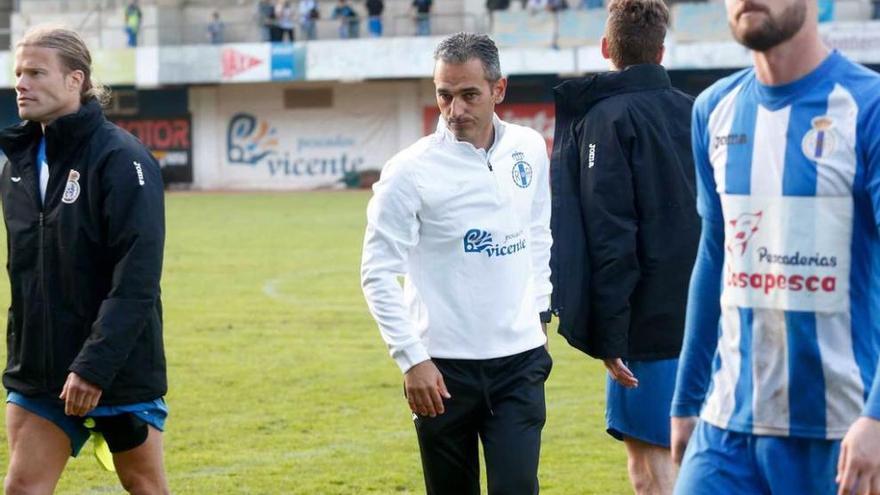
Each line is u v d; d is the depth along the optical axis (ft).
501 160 31.14
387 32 254.27
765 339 22.36
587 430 52.16
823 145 21.59
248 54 249.96
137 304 29.25
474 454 31.58
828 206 21.66
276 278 103.91
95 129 29.86
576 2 245.45
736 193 22.56
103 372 28.96
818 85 21.76
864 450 20.15
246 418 54.19
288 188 263.90
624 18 33.35
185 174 268.41
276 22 253.65
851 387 21.83
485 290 30.60
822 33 211.61
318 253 122.83
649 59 33.40
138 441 30.68
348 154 261.44
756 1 21.30
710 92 23.43
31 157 30.32
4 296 95.09
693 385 23.86
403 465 46.37
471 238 30.53
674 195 32.89
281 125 263.90
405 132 258.78
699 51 220.84
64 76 29.58
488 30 237.86
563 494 42.60
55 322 29.91
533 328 31.19
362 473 45.24
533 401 30.71
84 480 44.60
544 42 234.38
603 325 32.76
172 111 268.00
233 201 211.82
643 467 34.50
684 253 33.01
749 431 22.53
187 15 267.59
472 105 30.37
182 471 45.47
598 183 32.65
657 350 33.19
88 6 266.77
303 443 49.78
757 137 22.33
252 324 80.53
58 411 30.22
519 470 30.01
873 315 21.80
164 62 251.39
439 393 29.89
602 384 61.82
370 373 64.44
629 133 32.63
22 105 29.50
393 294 30.09
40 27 30.01
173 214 179.01
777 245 22.08
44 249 29.89
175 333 77.05
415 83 257.55
